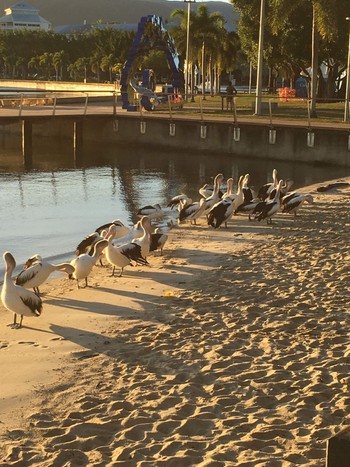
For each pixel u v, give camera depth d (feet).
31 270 40.57
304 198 69.15
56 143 171.22
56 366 30.17
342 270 45.80
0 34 533.14
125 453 22.62
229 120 145.07
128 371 29.58
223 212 62.85
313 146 131.75
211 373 29.07
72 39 501.56
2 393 27.45
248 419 24.91
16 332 34.71
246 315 36.63
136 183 108.47
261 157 138.92
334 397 26.53
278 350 31.63
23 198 92.02
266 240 57.47
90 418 25.25
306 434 23.68
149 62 321.73
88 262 43.06
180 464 21.88
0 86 388.78
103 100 225.35
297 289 41.39
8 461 22.18
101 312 37.96
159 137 152.76
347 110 150.00
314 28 162.30
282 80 361.30
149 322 36.01
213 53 267.39
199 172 122.01
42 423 24.90
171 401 26.53
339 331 33.86
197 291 41.68
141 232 54.08
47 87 343.87
